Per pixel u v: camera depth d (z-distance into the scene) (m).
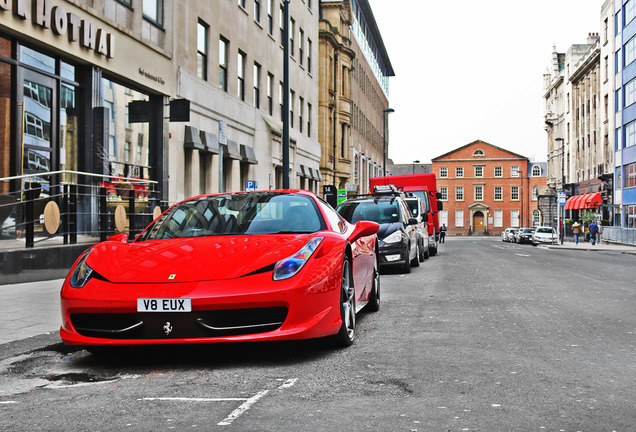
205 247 4.98
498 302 8.49
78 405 3.62
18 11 10.88
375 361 4.71
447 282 11.55
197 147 18.83
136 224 14.23
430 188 24.05
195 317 4.39
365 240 6.86
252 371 4.41
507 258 21.25
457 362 4.68
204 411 3.42
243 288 4.43
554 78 72.69
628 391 3.84
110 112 14.74
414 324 6.56
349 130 47.25
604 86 49.47
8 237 10.02
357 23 54.47
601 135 50.34
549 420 3.23
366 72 60.12
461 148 97.56
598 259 22.09
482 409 3.43
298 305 4.52
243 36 24.02
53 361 4.95
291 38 31.39
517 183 96.06
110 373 4.50
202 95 19.75
